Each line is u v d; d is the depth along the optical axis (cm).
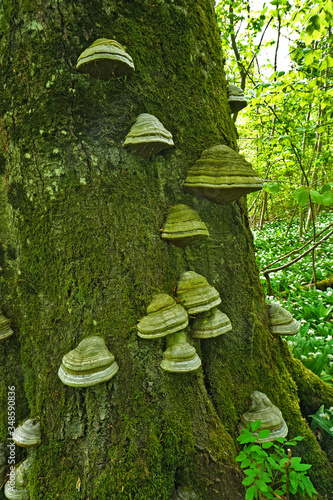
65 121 232
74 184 236
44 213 240
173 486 234
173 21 266
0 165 254
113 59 213
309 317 650
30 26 229
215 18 337
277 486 242
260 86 682
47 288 246
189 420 246
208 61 298
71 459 231
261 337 313
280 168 1219
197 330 256
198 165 269
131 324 240
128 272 243
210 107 291
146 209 252
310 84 632
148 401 238
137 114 248
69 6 228
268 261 1110
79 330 239
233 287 298
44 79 230
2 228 262
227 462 246
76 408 233
